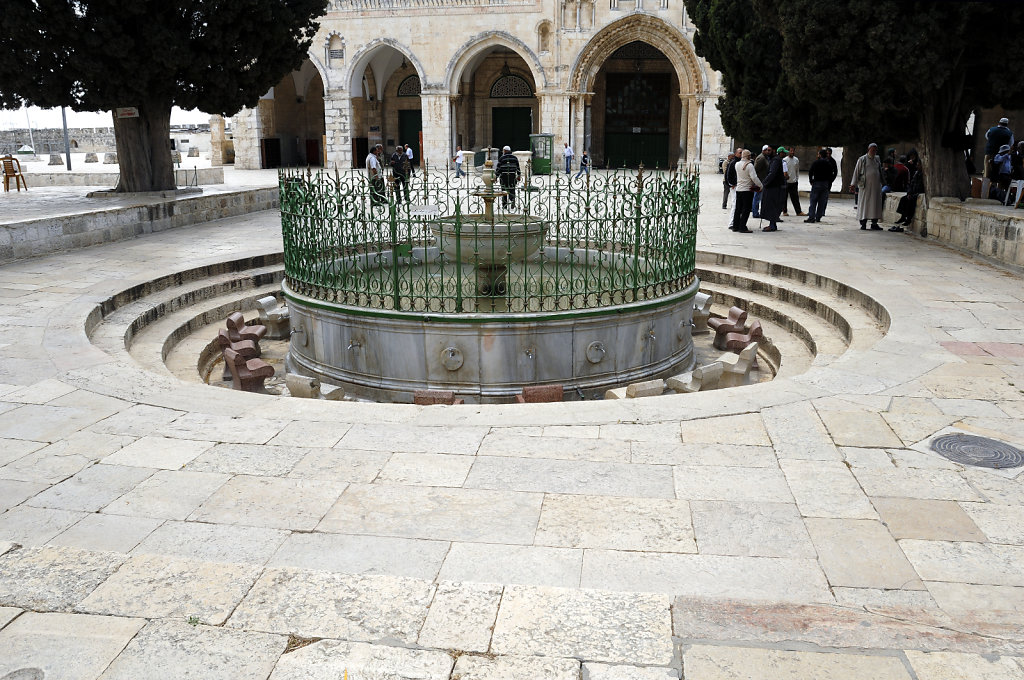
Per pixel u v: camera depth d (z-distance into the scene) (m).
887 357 7.16
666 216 9.02
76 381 6.68
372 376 8.55
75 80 16.23
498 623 3.28
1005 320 8.51
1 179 25.53
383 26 36.50
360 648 3.12
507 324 8.05
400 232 10.41
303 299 8.98
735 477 4.76
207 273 12.59
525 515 4.31
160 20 16.22
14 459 5.08
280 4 17.86
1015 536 4.05
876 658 3.05
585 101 35.88
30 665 3.03
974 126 28.61
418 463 5.01
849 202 22.83
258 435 5.50
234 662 3.05
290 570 3.67
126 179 18.77
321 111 44.22
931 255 12.94
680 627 3.24
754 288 12.35
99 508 4.43
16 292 10.37
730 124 20.34
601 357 8.47
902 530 4.12
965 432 5.43
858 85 13.48
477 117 41.09
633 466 4.93
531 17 34.81
